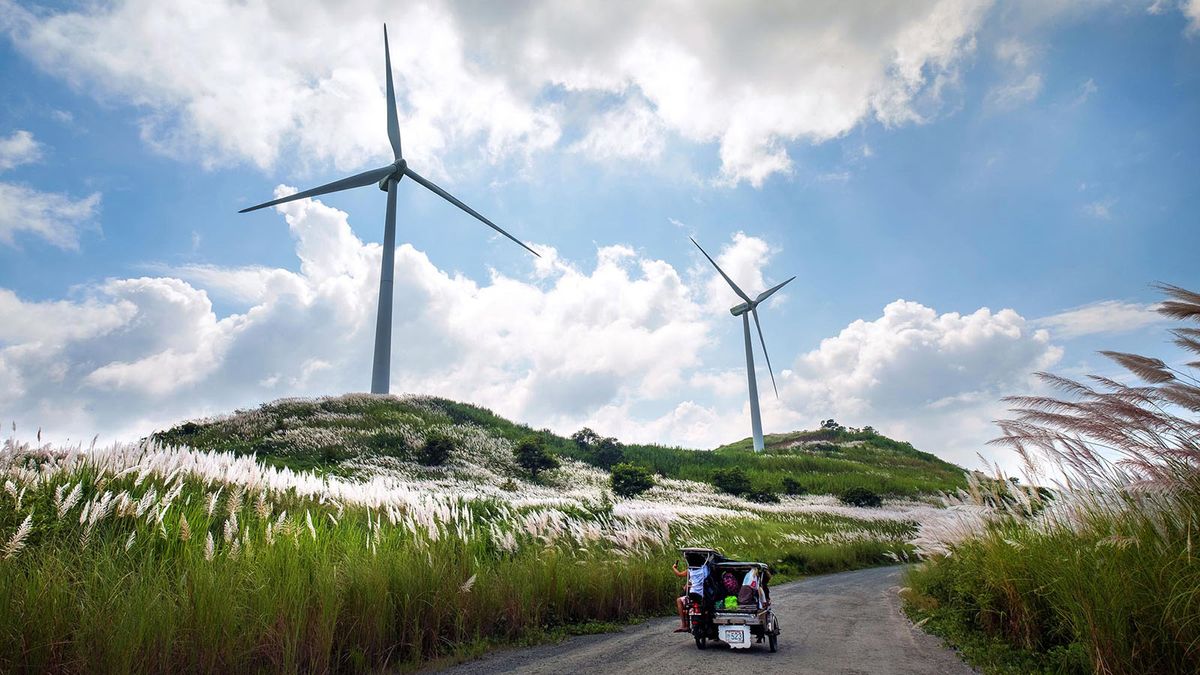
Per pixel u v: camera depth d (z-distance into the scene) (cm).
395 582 857
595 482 6619
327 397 8256
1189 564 518
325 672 667
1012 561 802
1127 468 568
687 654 834
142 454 1155
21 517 751
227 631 604
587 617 1145
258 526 857
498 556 1173
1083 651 608
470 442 6988
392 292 8462
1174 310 540
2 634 483
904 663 766
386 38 7606
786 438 16375
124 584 604
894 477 9544
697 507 4881
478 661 795
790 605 1462
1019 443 695
